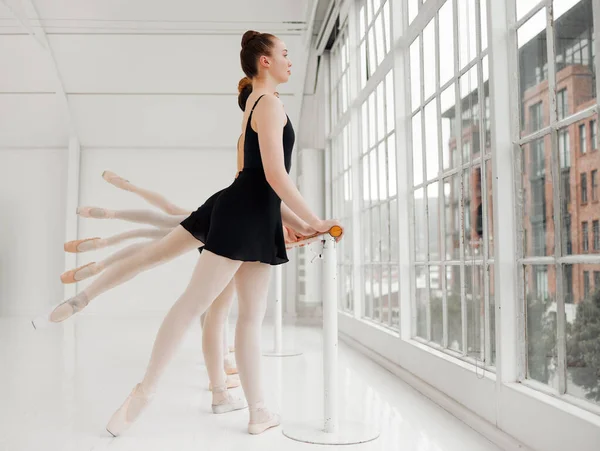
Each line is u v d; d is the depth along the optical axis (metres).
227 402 2.84
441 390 2.99
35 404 3.01
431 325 3.52
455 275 3.12
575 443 1.73
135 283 9.09
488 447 2.22
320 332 6.61
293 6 7.16
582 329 1.87
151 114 8.59
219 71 7.98
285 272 9.14
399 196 3.97
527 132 2.29
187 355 4.74
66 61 7.69
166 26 7.26
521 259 2.30
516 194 2.37
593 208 1.81
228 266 2.33
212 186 9.33
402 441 2.31
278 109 2.37
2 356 4.75
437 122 3.41
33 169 9.09
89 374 3.92
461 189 3.04
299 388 3.41
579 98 1.90
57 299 8.97
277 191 2.32
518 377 2.29
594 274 1.80
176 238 2.48
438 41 3.39
